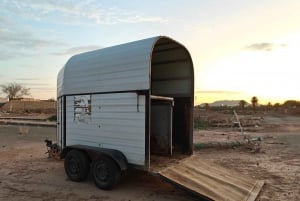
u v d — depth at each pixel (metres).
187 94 7.54
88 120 7.09
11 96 86.75
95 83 6.93
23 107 63.03
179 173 5.91
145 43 6.11
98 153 6.46
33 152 11.54
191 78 7.45
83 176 6.95
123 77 6.29
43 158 10.20
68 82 7.71
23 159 10.03
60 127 8.34
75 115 7.47
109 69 6.60
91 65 7.08
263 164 9.59
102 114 6.73
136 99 6.02
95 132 6.91
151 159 6.86
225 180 6.16
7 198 5.93
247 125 26.72
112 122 6.50
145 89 5.86
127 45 6.48
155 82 8.32
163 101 7.34
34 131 20.75
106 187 6.30
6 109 60.41
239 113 50.12
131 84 6.12
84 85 7.23
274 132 20.95
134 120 6.05
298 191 6.56
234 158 10.68
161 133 7.39
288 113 55.94
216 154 11.54
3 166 8.90
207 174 6.25
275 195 6.26
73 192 6.28
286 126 26.69
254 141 14.29
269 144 14.47
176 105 7.79
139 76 5.98
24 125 26.33
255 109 67.81
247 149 12.59
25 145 13.55
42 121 30.83
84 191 6.33
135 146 6.02
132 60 6.13
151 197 5.96
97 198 5.89
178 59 7.64
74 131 7.50
